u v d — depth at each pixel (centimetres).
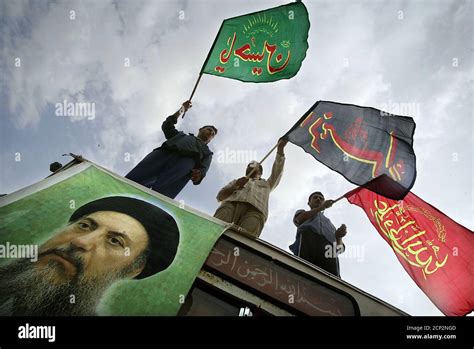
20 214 738
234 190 1059
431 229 990
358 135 1009
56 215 759
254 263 819
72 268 673
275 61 1110
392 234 1002
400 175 954
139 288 673
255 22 1134
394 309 812
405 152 977
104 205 813
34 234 711
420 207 1021
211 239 819
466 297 904
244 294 752
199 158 1107
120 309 636
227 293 743
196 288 744
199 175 1109
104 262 699
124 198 852
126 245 741
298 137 1048
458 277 925
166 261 736
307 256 1030
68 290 642
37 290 632
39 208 761
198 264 750
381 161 975
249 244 857
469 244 966
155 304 656
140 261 719
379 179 955
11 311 604
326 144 1014
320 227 1083
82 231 741
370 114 1028
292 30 1131
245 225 984
